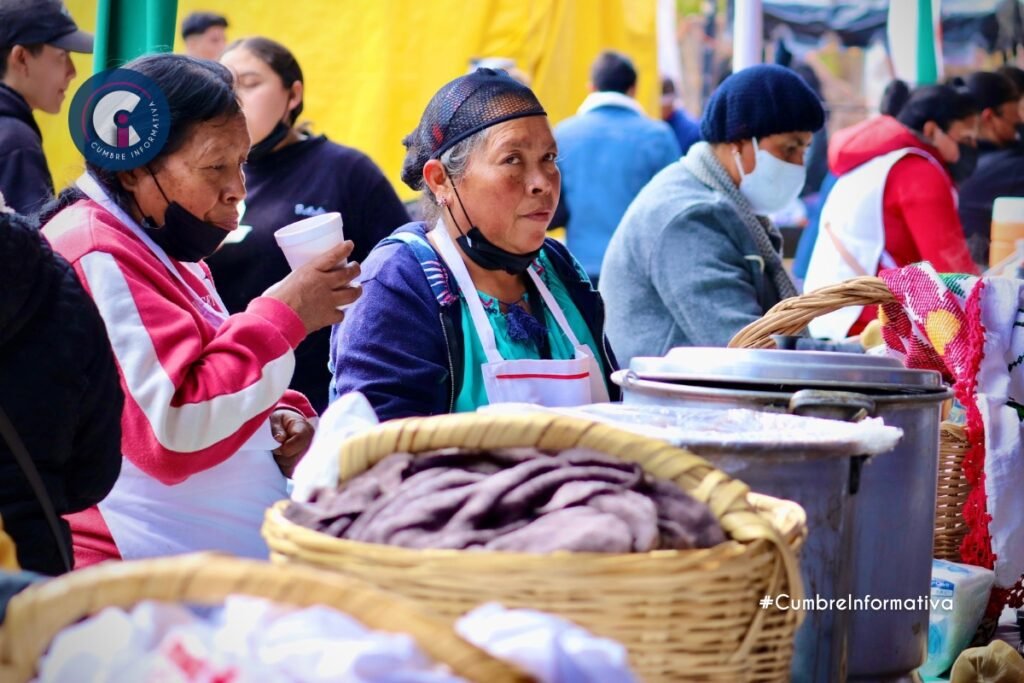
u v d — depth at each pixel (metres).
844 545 1.55
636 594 1.12
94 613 0.91
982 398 2.53
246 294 3.44
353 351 2.11
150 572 0.88
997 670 2.09
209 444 1.98
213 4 4.11
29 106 3.30
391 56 4.18
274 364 2.04
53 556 1.61
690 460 1.30
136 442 1.94
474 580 1.12
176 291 2.08
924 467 1.81
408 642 0.84
